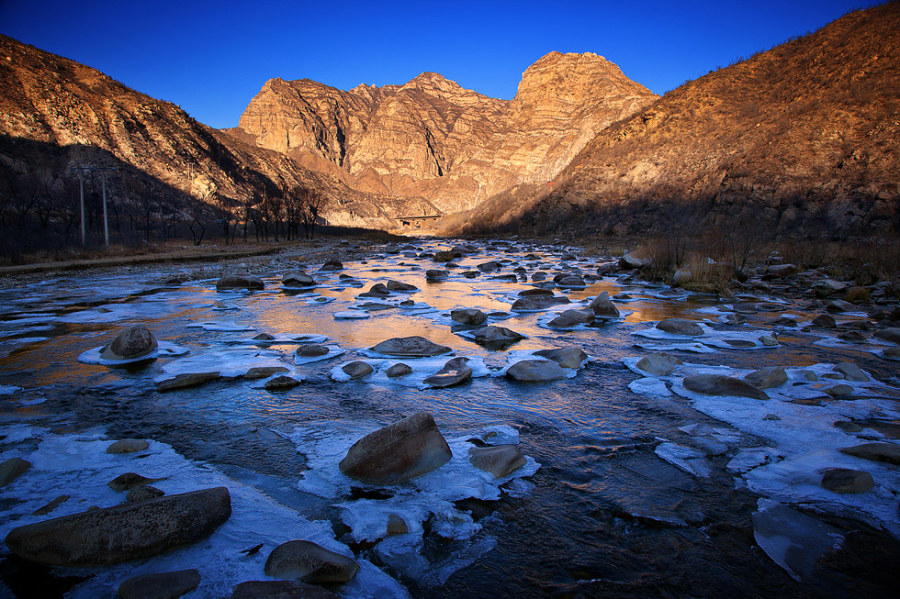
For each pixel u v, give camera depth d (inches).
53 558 97.8
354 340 305.6
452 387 215.5
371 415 184.1
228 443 158.6
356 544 106.0
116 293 529.7
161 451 152.4
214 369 240.1
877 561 100.0
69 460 144.9
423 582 94.8
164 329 340.5
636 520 115.6
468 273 701.9
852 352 271.1
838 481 126.9
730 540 108.0
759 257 793.6
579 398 201.9
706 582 95.0
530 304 421.1
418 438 141.2
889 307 410.9
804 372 223.1
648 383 220.2
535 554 103.7
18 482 130.6
